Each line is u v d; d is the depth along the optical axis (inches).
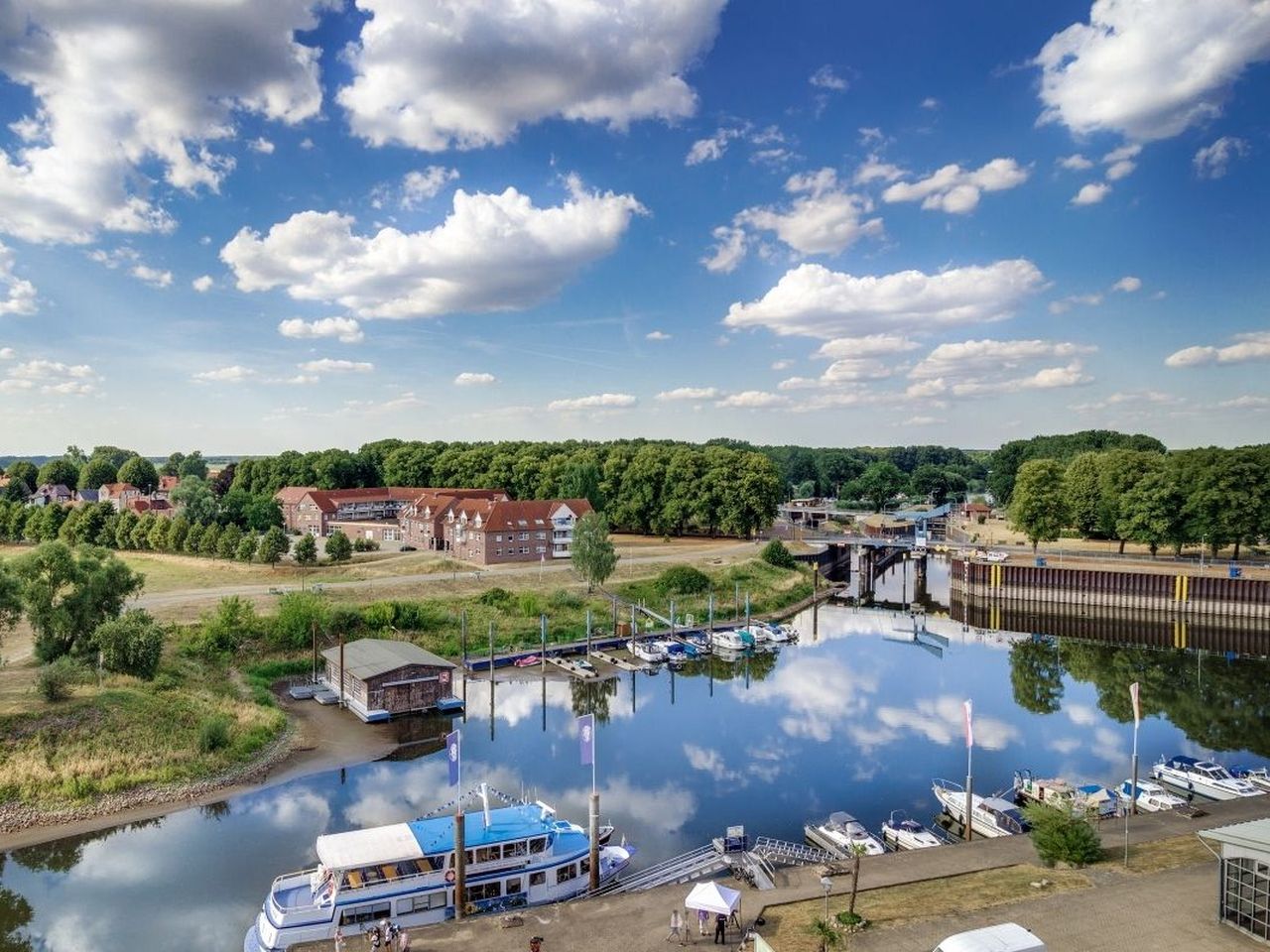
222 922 1670.8
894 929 1412.4
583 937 1441.9
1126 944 1342.3
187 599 4168.3
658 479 7308.1
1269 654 4281.5
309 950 1432.1
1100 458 6929.1
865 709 3166.8
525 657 3922.2
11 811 2112.5
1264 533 5398.6
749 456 7155.5
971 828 2042.3
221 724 2568.9
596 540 4793.3
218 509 6904.5
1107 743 2783.0
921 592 6599.4
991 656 4151.1
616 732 2886.3
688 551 6491.1
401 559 5772.6
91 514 6427.2
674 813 2188.7
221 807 2245.3
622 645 4264.3
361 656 3304.6
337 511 7785.4
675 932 1432.1
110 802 2210.9
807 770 2511.1
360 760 2620.6
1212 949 1323.8
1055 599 5570.9
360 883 1627.7
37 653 2893.7
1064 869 1673.2
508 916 1521.9
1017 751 2684.5
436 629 4156.0
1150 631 4916.3
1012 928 1222.3
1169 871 1642.5
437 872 1690.5
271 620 3774.6
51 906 1726.1
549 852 1796.3
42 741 2343.8
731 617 4987.7
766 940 1397.6
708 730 2906.0
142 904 1736.0
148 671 2847.0
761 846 1908.2
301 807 2241.6
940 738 2810.0
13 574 2851.9
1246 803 2055.9
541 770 2517.2
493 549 5703.7
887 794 2322.8
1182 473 5654.5
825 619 5206.7
